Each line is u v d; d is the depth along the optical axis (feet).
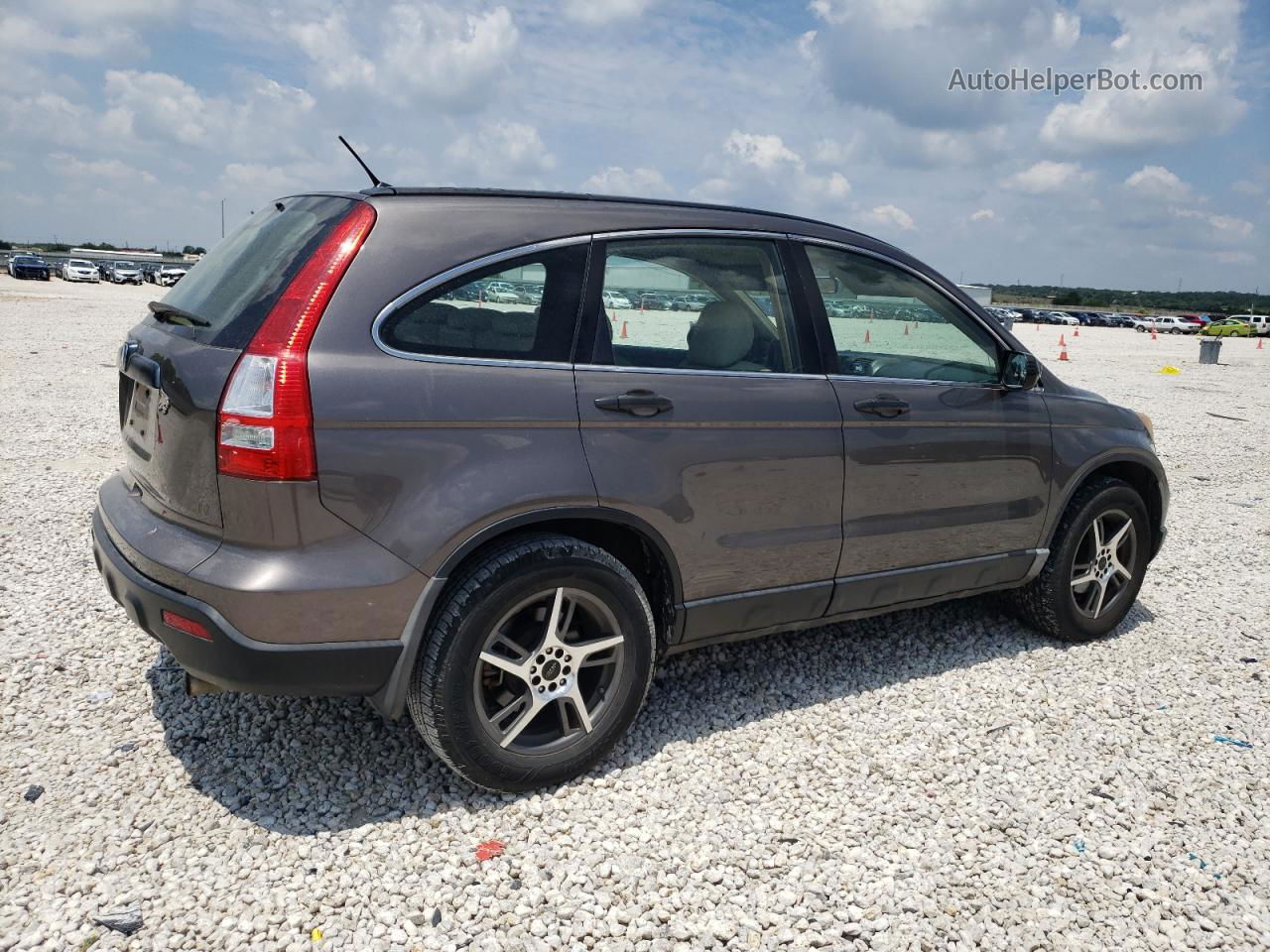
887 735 11.84
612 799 10.12
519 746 9.93
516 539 9.64
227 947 7.72
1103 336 180.55
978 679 13.58
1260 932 8.60
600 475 9.89
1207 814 10.41
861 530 12.14
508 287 9.73
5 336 60.54
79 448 26.40
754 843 9.52
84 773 10.06
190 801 9.65
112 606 14.57
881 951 8.14
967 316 13.60
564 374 9.87
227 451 8.50
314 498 8.56
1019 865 9.36
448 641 9.14
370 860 8.91
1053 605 14.58
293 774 10.24
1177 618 16.58
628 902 8.57
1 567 16.05
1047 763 11.37
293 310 8.71
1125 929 8.55
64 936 7.71
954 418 12.85
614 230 10.57
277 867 8.74
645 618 10.37
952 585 13.42
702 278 11.09
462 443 9.18
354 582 8.71
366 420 8.72
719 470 10.79
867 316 12.50
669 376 10.58
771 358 11.53
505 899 8.50
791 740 11.60
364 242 9.13
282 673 8.71
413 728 11.30
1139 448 15.07
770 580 11.52
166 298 10.85
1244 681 13.96
